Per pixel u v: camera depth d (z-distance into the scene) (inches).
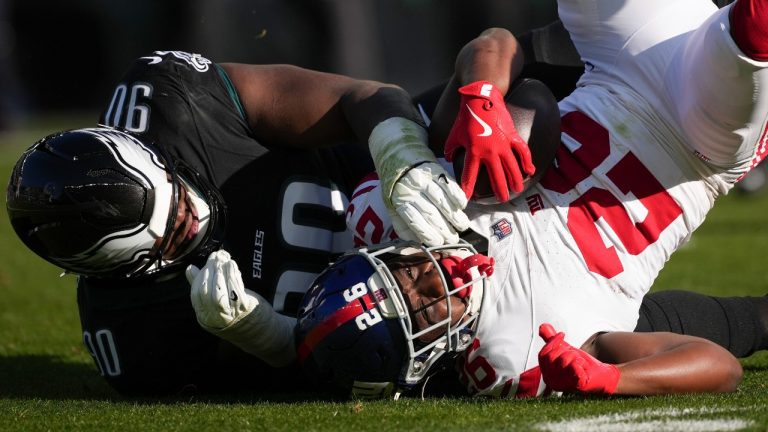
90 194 372.5
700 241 1019.9
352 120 431.2
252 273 432.8
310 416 343.9
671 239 411.8
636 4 414.9
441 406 357.4
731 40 362.6
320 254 453.4
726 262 874.1
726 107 377.7
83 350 585.9
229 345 421.7
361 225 422.3
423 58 2052.2
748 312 460.1
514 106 388.5
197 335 418.6
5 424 354.0
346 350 362.9
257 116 445.1
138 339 417.4
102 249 381.7
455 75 409.7
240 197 436.1
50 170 374.6
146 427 338.0
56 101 2618.1
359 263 370.6
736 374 370.9
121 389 430.3
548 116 390.0
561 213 395.9
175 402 407.8
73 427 344.2
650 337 375.9
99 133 391.2
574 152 405.7
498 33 418.3
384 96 426.6
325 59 1835.6
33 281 876.0
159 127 426.3
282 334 398.3
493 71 394.9
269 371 433.1
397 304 360.5
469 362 384.8
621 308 395.9
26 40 2559.1
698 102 383.9
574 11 434.3
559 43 508.7
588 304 387.9
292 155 455.2
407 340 361.4
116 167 378.9
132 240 384.8
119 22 2332.7
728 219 1198.3
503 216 396.5
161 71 435.8
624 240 399.5
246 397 426.0
